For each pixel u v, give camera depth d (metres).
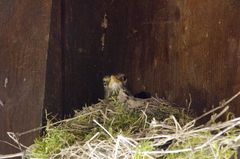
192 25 3.82
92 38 3.73
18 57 3.27
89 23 3.71
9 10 3.26
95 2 3.75
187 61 3.80
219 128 2.82
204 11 3.81
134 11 3.87
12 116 3.27
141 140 2.89
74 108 3.57
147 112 3.42
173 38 3.84
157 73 3.83
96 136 3.06
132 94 3.75
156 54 3.84
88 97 3.67
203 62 3.78
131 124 3.26
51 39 3.47
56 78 3.47
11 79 3.27
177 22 3.84
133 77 3.83
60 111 3.46
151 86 3.82
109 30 3.81
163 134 2.92
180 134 2.85
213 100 3.73
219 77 3.75
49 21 3.24
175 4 3.86
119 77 3.75
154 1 3.87
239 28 3.76
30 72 3.26
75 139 3.17
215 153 2.77
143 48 3.85
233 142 2.77
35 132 3.26
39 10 3.25
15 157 3.27
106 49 3.80
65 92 3.51
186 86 3.78
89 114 3.37
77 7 3.64
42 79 3.26
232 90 3.72
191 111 3.65
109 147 2.91
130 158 2.84
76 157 2.98
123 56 3.84
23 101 3.27
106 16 3.81
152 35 3.86
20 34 3.26
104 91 3.72
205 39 3.79
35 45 3.25
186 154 2.84
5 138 3.27
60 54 3.52
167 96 3.80
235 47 3.75
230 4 3.78
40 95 3.26
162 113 3.43
